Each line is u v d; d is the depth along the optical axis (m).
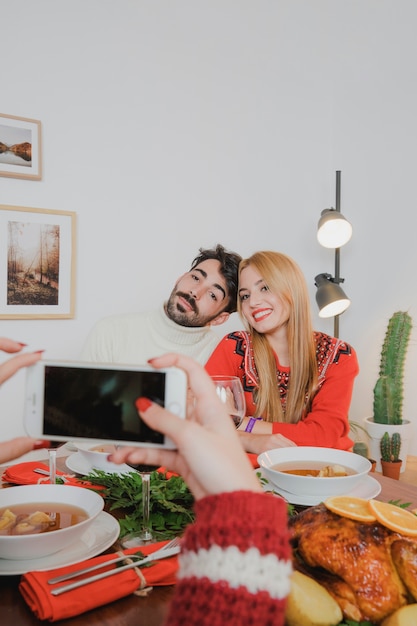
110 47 2.75
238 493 0.45
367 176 3.43
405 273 3.19
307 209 3.58
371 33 3.19
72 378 0.62
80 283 2.68
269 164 3.38
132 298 2.85
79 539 0.75
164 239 2.95
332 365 1.68
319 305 3.13
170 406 0.58
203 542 0.42
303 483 0.91
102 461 1.06
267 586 0.40
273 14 3.23
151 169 2.89
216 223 3.15
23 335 2.53
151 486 0.90
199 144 3.07
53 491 0.83
